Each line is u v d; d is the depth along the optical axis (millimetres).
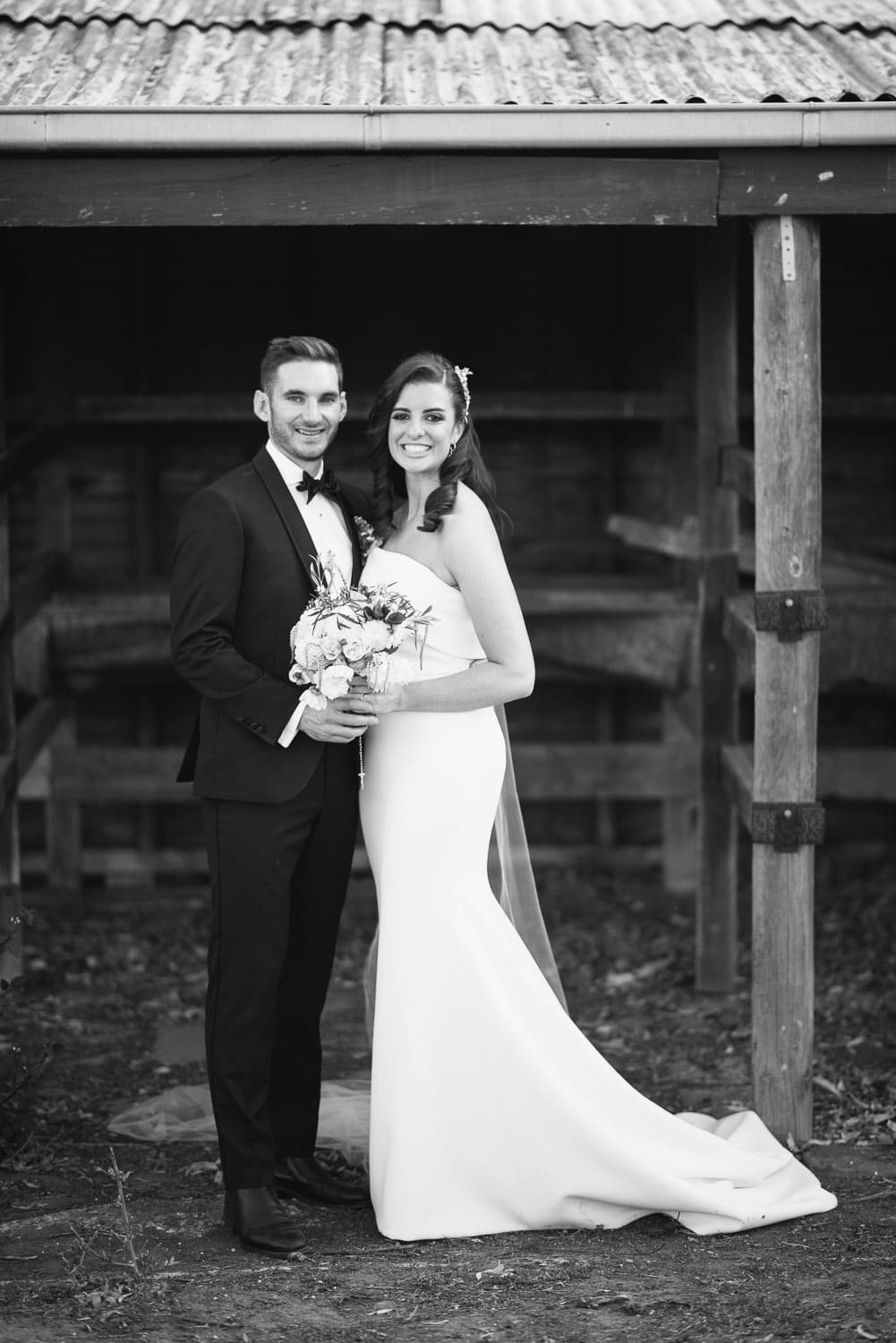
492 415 6574
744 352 7082
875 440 7109
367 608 3182
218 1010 3320
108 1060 4785
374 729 3455
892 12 4594
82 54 4223
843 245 6949
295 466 3416
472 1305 3010
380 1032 3400
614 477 7141
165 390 7012
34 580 5984
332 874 3434
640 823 7336
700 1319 2934
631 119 3676
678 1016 5219
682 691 6820
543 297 7039
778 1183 3555
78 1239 3326
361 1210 3545
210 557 3277
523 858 3725
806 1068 3912
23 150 3715
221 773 3314
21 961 4918
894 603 6574
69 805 6910
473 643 3443
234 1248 3299
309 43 4406
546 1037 3434
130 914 6766
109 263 6930
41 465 5723
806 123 3678
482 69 4098
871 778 6840
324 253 6957
